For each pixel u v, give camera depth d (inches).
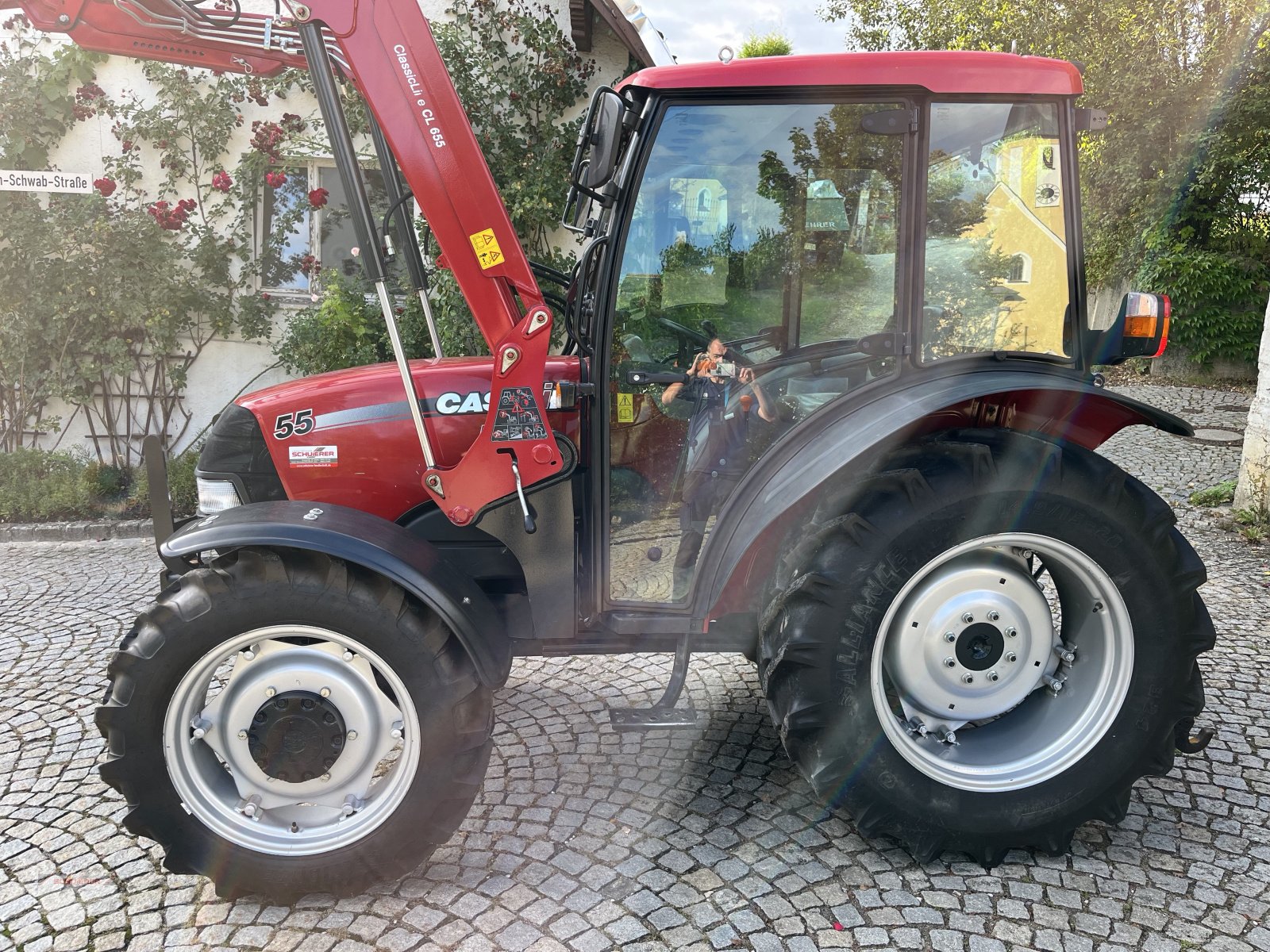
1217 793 103.6
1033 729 97.0
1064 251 94.6
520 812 102.1
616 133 85.4
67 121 260.5
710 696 132.4
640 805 103.3
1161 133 443.2
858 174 91.6
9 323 258.5
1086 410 96.4
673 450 98.2
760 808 102.5
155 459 102.1
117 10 109.6
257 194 266.2
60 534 230.8
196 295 266.8
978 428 94.4
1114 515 89.4
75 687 140.3
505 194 250.1
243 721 88.0
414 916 85.1
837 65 87.7
